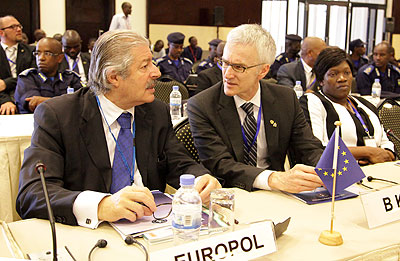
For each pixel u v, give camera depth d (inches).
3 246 42.2
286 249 42.6
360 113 96.4
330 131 91.5
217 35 448.8
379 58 223.6
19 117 115.4
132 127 63.1
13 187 88.8
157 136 65.8
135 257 40.6
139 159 62.9
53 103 59.9
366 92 226.1
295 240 44.8
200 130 73.8
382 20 494.9
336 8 467.5
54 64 144.2
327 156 48.1
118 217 47.1
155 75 59.6
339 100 94.0
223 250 39.0
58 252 41.1
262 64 71.9
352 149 87.4
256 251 40.2
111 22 382.9
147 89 59.6
